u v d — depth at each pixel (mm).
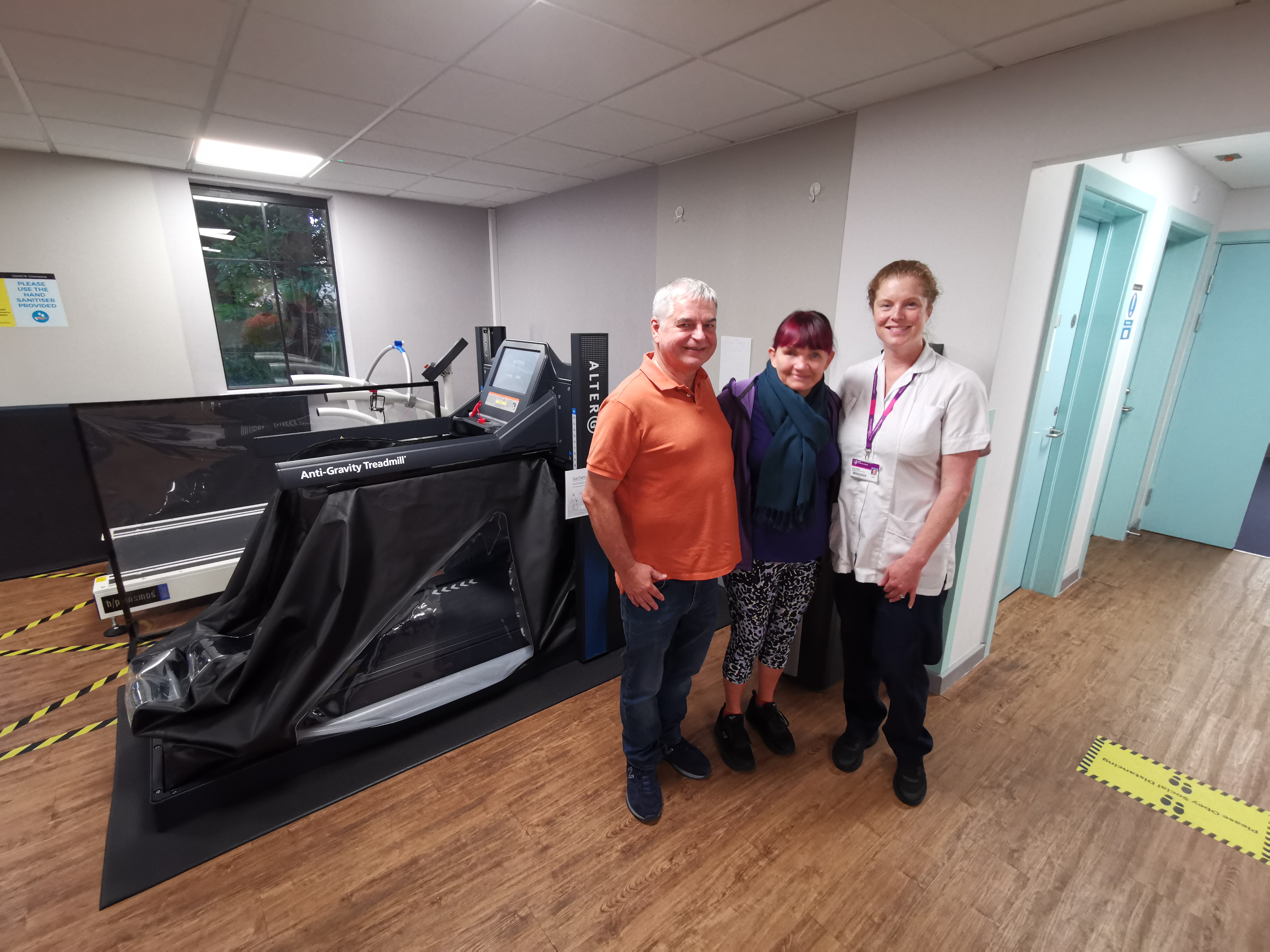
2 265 3139
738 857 1546
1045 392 2730
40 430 3090
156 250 3537
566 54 1892
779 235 2773
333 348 4543
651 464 1414
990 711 2156
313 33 1754
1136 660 2494
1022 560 3111
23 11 1592
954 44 1725
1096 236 2689
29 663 2391
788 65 1933
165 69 2016
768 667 1897
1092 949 1327
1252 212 3400
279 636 1729
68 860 1518
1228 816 1700
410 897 1434
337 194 4152
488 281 5070
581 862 1529
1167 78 1576
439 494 1983
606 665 2381
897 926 1372
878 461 1549
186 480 2549
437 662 2150
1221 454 3713
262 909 1399
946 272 2121
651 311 3648
